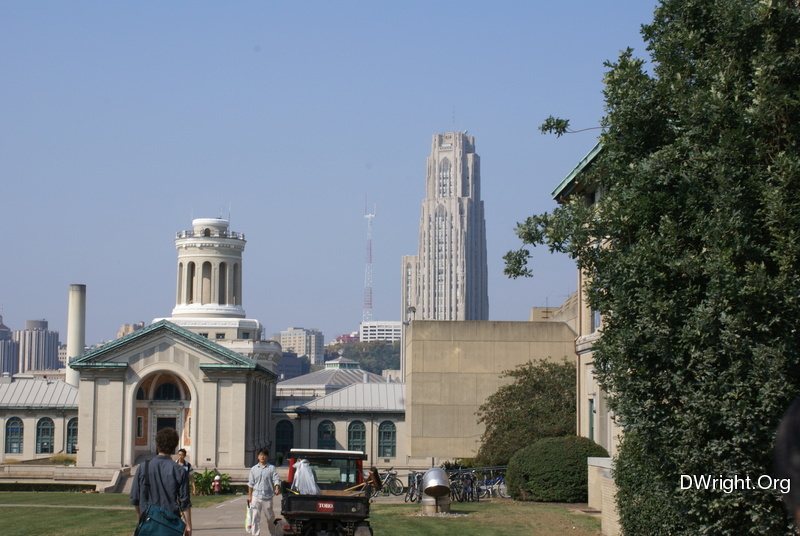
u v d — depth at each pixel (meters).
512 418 56.62
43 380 96.00
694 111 18.45
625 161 20.73
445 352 67.25
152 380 79.94
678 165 19.08
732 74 18.62
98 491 66.00
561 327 67.38
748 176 18.08
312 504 25.44
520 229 21.28
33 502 48.59
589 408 40.91
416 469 66.00
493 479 50.78
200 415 77.12
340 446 96.94
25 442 92.62
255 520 26.25
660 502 22.66
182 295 117.50
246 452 78.25
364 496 25.69
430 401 66.94
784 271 16.95
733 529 18.19
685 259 18.12
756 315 17.17
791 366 17.09
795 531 17.59
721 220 17.72
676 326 18.27
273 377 91.94
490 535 29.09
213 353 77.81
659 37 20.52
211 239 117.31
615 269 19.62
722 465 17.62
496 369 67.06
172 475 14.42
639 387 18.97
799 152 17.69
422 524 32.34
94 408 76.94
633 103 19.86
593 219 20.64
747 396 17.23
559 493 39.31
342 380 133.38
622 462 25.45
